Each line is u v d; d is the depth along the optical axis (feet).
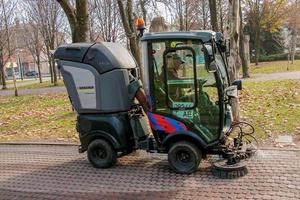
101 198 19.98
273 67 116.78
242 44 83.46
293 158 23.98
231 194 19.31
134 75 25.64
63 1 39.68
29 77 228.22
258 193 19.22
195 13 114.01
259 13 137.69
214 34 21.54
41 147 31.48
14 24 117.80
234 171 21.30
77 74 24.25
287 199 18.39
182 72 22.00
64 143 32.01
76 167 25.36
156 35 21.98
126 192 20.53
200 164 23.72
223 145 22.38
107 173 23.62
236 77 31.73
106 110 23.95
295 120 33.27
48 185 22.47
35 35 124.47
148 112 23.08
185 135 22.35
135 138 24.20
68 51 24.47
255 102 44.96
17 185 22.81
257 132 30.17
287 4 141.28
